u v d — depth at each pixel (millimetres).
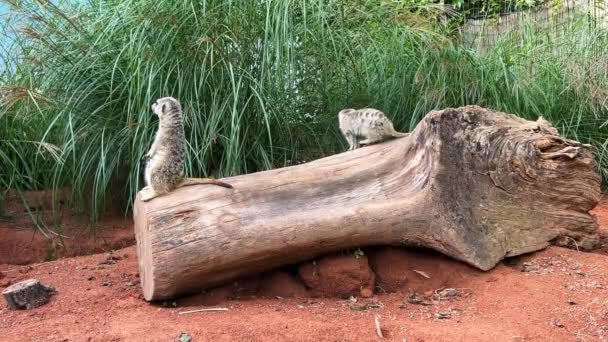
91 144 5617
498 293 3699
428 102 6191
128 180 5816
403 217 3982
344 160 4355
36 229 5715
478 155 4180
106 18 5793
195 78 5176
